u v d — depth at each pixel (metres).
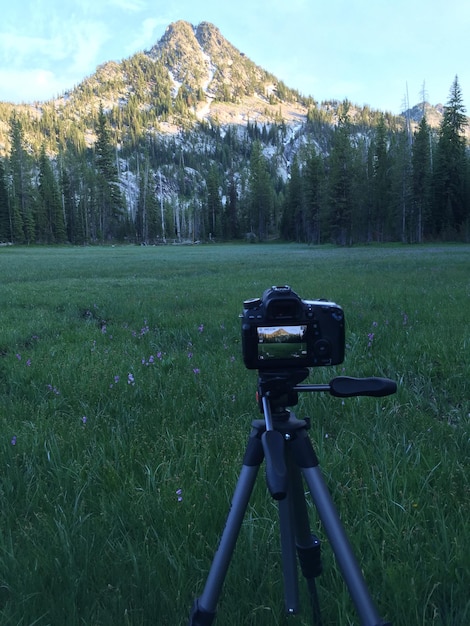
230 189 140.75
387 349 5.78
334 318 1.47
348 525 2.29
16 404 4.29
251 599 1.91
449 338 6.07
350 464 2.92
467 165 74.19
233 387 4.54
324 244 89.69
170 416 3.93
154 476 2.78
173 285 15.74
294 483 1.54
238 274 19.88
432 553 2.09
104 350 6.21
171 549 2.21
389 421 3.69
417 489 2.63
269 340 1.45
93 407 4.20
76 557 2.15
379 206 82.19
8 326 8.33
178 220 154.50
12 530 2.48
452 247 53.97
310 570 1.63
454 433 3.45
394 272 17.78
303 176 108.88
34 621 1.78
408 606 1.82
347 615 1.73
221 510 2.44
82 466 2.99
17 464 3.12
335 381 1.54
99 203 121.75
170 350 6.29
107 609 1.87
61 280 19.12
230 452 3.17
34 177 124.94
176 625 1.79
